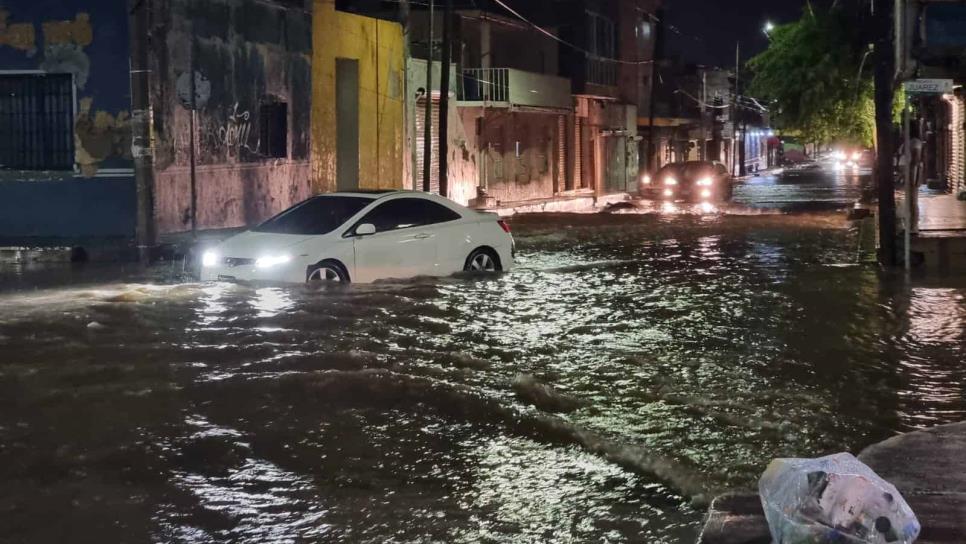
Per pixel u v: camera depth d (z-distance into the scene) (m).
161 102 19.09
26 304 11.88
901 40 15.83
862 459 5.55
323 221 13.41
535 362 9.04
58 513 5.40
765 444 6.63
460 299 12.39
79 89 18.95
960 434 6.07
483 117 35.34
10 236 19.16
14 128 19.28
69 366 8.52
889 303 12.63
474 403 7.46
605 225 27.27
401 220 13.66
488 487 5.87
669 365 8.96
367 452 6.46
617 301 12.72
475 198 34.44
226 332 9.98
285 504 5.57
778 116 38.44
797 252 19.64
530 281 14.13
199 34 20.27
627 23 50.62
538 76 37.66
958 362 9.13
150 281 14.42
